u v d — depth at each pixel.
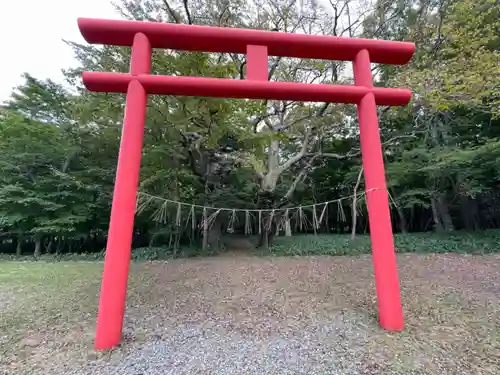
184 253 9.33
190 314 3.88
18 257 9.88
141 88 3.23
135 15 6.64
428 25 7.04
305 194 13.73
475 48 5.86
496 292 4.57
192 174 9.03
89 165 10.30
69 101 9.47
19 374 2.37
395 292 3.19
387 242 3.25
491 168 8.14
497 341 2.89
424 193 9.85
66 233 10.00
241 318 3.71
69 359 2.61
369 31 8.27
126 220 2.95
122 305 2.88
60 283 5.79
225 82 3.31
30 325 3.48
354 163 12.21
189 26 3.33
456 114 8.76
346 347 2.79
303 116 9.12
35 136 9.59
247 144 7.76
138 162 3.12
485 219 11.83
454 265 6.59
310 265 7.16
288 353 2.69
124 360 2.57
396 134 9.97
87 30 3.22
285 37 3.43
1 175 9.54
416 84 5.69
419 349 2.73
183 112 6.02
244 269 6.88
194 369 2.41
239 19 7.52
